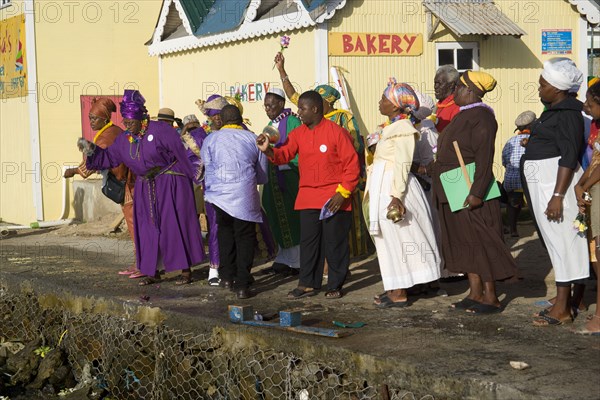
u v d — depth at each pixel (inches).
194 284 315.0
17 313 333.4
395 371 197.3
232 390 237.1
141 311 273.0
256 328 234.7
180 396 254.7
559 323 225.1
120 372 277.9
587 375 181.3
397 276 256.8
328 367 213.0
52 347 313.3
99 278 328.8
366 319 243.9
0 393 291.1
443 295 274.2
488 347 206.2
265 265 350.3
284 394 222.1
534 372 184.5
